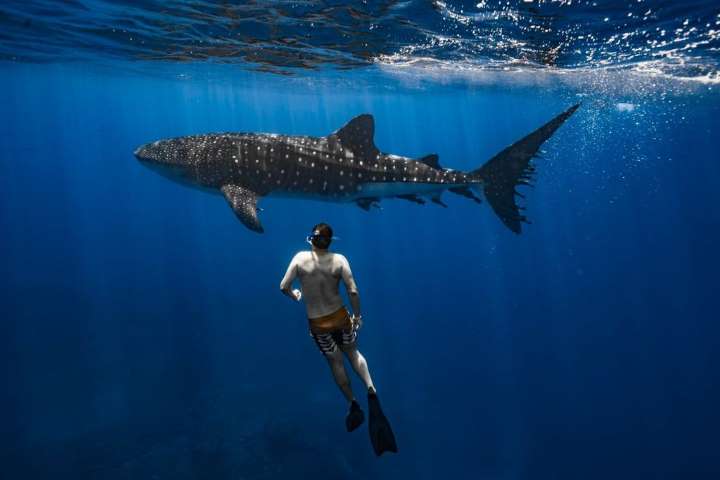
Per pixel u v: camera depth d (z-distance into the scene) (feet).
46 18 38.42
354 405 10.91
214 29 38.78
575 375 108.99
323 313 11.06
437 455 76.18
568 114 20.13
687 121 105.19
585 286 204.23
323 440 60.54
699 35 34.17
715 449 83.66
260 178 21.90
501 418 89.04
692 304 195.00
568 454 82.23
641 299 190.29
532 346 123.34
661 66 46.78
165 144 23.04
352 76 69.97
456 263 239.30
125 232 243.81
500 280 202.28
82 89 122.62
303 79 76.43
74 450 56.18
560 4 27.32
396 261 223.10
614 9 28.19
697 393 102.89
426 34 36.81
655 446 85.51
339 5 29.89
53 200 400.47
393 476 67.72
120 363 79.41
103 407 67.56
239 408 68.33
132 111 189.26
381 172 22.54
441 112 143.54
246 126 261.65
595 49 39.50
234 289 131.54
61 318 96.84
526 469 77.77
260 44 44.39
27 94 139.13
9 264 137.69
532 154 20.99
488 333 129.08
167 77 83.71
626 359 120.26
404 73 63.57
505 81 67.10
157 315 103.55
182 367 80.64
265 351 89.86
